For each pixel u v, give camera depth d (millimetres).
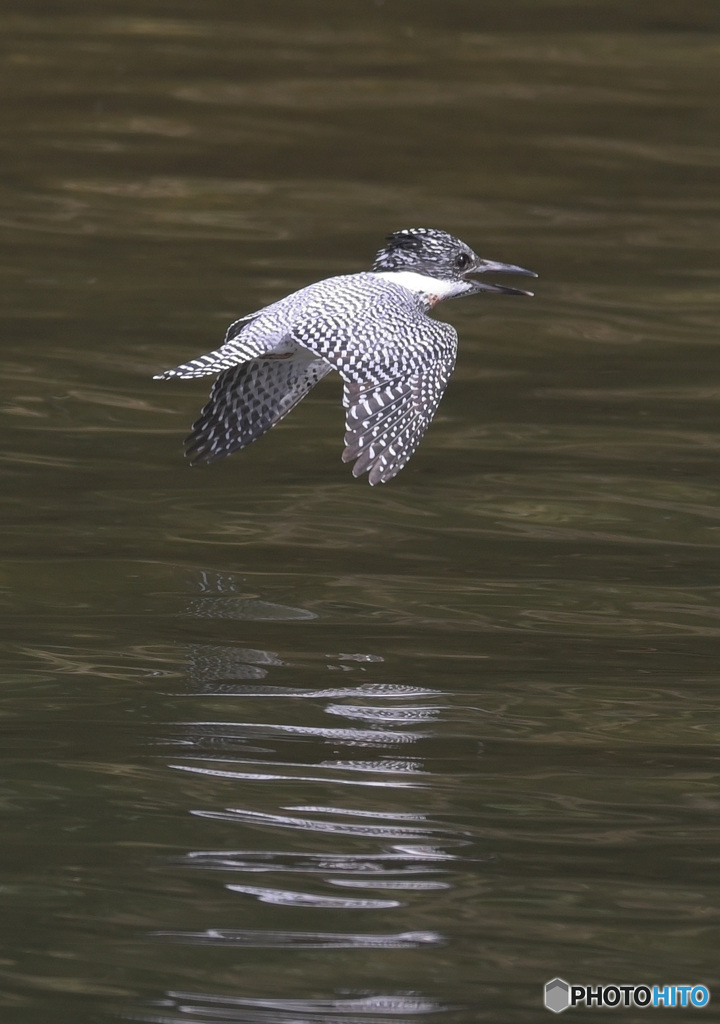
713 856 8734
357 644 11391
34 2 32469
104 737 9914
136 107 26125
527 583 12531
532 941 7918
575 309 18781
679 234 21453
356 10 32969
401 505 13977
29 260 19594
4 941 7832
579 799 9328
